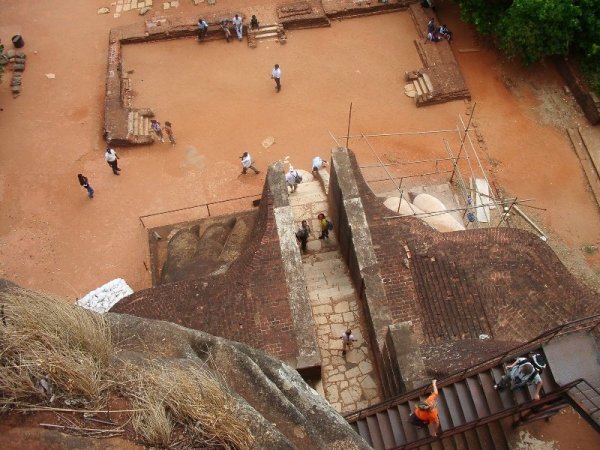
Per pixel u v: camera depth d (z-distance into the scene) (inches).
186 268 794.8
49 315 262.2
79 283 882.8
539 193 962.1
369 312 657.0
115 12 1210.6
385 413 537.3
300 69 1121.4
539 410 481.4
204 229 895.7
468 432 514.3
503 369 483.8
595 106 1010.1
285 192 704.4
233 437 241.4
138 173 995.3
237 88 1099.3
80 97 1087.0
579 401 428.1
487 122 1040.8
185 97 1089.4
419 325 643.5
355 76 1109.1
